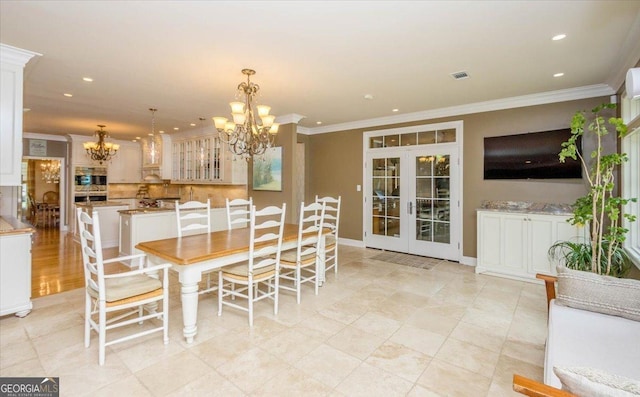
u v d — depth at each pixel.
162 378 2.08
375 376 2.15
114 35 2.64
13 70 2.97
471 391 2.01
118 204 6.26
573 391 0.97
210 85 3.90
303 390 1.99
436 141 5.32
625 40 2.71
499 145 4.67
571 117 4.13
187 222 5.35
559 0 2.14
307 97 4.43
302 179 7.02
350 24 2.46
